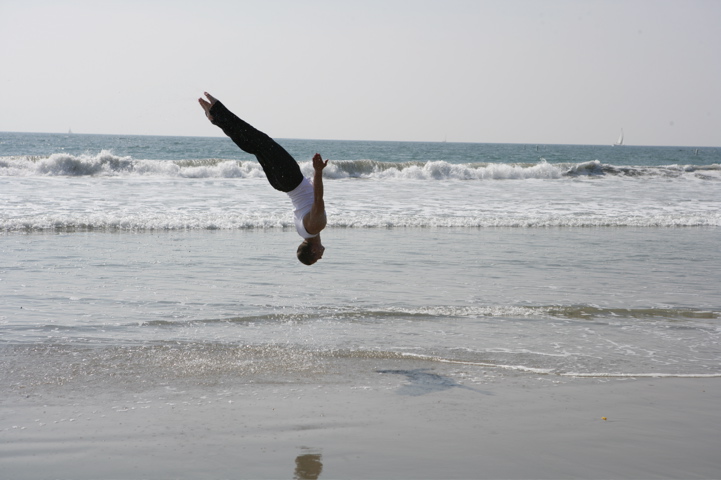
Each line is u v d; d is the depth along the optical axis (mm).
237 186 21828
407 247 11594
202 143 71125
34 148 53594
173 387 4609
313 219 4953
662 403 4516
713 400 4605
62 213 14406
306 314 6781
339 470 3389
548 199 20906
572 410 4340
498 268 9766
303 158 52594
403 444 3732
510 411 4293
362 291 7945
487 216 16594
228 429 3885
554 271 9633
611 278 9195
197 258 9984
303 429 3914
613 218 16797
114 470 3328
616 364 5410
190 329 6160
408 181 26406
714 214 18234
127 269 8977
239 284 8188
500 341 6016
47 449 3561
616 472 3438
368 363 5289
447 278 8898
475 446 3725
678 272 9789
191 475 3293
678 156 89625
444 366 5258
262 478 3275
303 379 4852
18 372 4836
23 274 8453
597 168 31094
